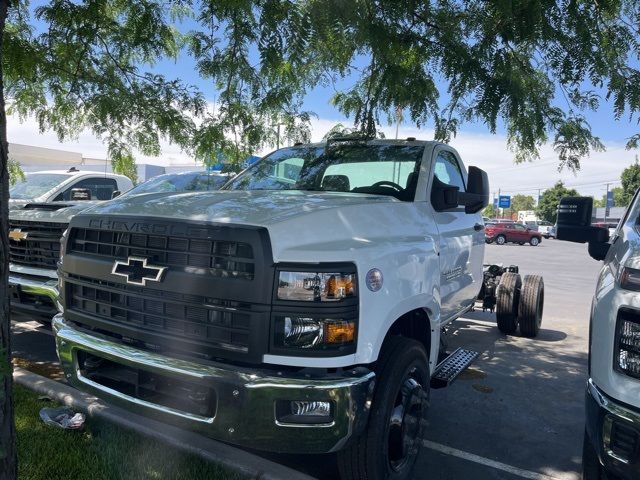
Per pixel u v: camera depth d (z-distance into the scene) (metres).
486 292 7.87
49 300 5.19
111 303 3.28
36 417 3.98
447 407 4.94
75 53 5.64
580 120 5.04
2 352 2.18
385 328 3.02
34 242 5.39
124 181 9.64
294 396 2.67
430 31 4.62
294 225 2.88
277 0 3.99
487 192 4.50
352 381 2.74
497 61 4.39
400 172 4.45
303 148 5.11
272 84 4.96
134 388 3.17
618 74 4.47
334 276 2.77
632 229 3.21
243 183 4.86
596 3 4.15
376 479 3.07
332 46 4.49
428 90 4.89
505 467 3.84
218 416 2.76
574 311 10.43
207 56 4.93
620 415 2.52
